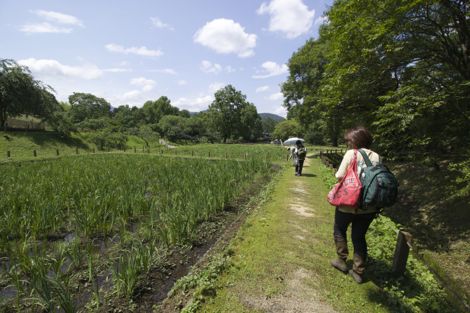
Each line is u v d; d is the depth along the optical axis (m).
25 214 6.57
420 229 9.66
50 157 24.11
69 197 8.98
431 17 8.60
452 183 10.98
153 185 10.71
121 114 102.00
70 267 4.93
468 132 8.70
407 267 4.24
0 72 36.38
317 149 41.28
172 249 5.82
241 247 5.08
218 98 81.19
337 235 4.03
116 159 22.38
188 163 18.50
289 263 4.42
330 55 11.73
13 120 46.59
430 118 8.62
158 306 3.84
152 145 59.97
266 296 3.60
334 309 3.37
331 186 10.16
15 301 4.12
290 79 31.94
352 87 11.02
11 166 16.98
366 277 4.04
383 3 8.29
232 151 32.91
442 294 3.61
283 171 15.26
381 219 6.43
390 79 10.84
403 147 10.95
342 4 10.23
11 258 4.98
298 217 6.84
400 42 8.59
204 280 3.92
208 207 7.86
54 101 45.19
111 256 5.55
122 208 7.45
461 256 7.59
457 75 9.05
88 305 3.95
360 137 3.55
